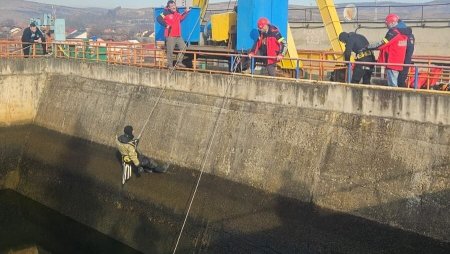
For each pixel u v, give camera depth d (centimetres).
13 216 1630
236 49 1434
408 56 1073
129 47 1688
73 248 1434
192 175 1287
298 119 1123
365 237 968
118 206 1433
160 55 1562
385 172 970
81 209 1546
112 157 1525
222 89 1280
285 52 1336
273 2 1411
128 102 1543
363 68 1157
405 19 2045
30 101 1870
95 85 1684
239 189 1180
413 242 913
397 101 970
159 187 1343
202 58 1583
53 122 1791
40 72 1884
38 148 1805
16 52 1933
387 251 938
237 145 1214
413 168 937
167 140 1379
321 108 1091
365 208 983
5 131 1822
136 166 1362
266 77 1213
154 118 1439
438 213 895
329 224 1020
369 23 2052
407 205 933
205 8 1667
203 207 1229
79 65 1753
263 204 1126
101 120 1609
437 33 1883
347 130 1041
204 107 1317
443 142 909
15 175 1839
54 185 1677
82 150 1639
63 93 1797
